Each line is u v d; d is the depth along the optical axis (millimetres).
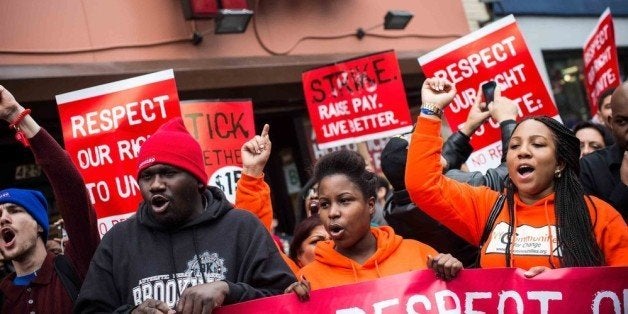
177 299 2506
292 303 2566
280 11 7465
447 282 2627
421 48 8281
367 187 2830
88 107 4066
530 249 2719
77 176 2934
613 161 3596
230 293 2381
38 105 6656
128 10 6645
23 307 3172
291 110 8312
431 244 3430
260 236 2621
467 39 4629
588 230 2672
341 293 2607
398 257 2842
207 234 2609
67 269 3121
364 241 2869
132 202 3990
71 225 2963
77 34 6359
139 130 4023
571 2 9992
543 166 2752
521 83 4520
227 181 4516
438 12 8508
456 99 4641
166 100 4023
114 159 4016
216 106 4578
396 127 5453
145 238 2629
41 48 6164
